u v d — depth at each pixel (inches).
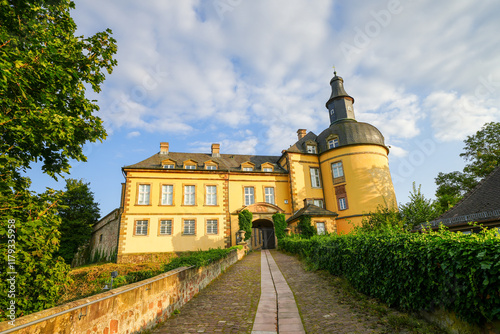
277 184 1241.4
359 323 225.6
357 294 302.8
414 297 220.7
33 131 229.3
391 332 201.6
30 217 216.1
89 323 160.9
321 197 1231.5
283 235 1113.4
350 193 1136.8
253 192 1214.9
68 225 1507.1
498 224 407.8
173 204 1101.7
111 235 1203.2
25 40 245.9
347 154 1180.5
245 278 471.2
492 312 152.8
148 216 1069.8
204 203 1131.9
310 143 1300.4
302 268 521.7
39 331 126.8
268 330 228.7
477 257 158.9
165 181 1123.3
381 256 268.8
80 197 1611.7
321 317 250.1
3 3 222.4
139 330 216.2
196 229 1091.9
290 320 249.6
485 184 487.8
